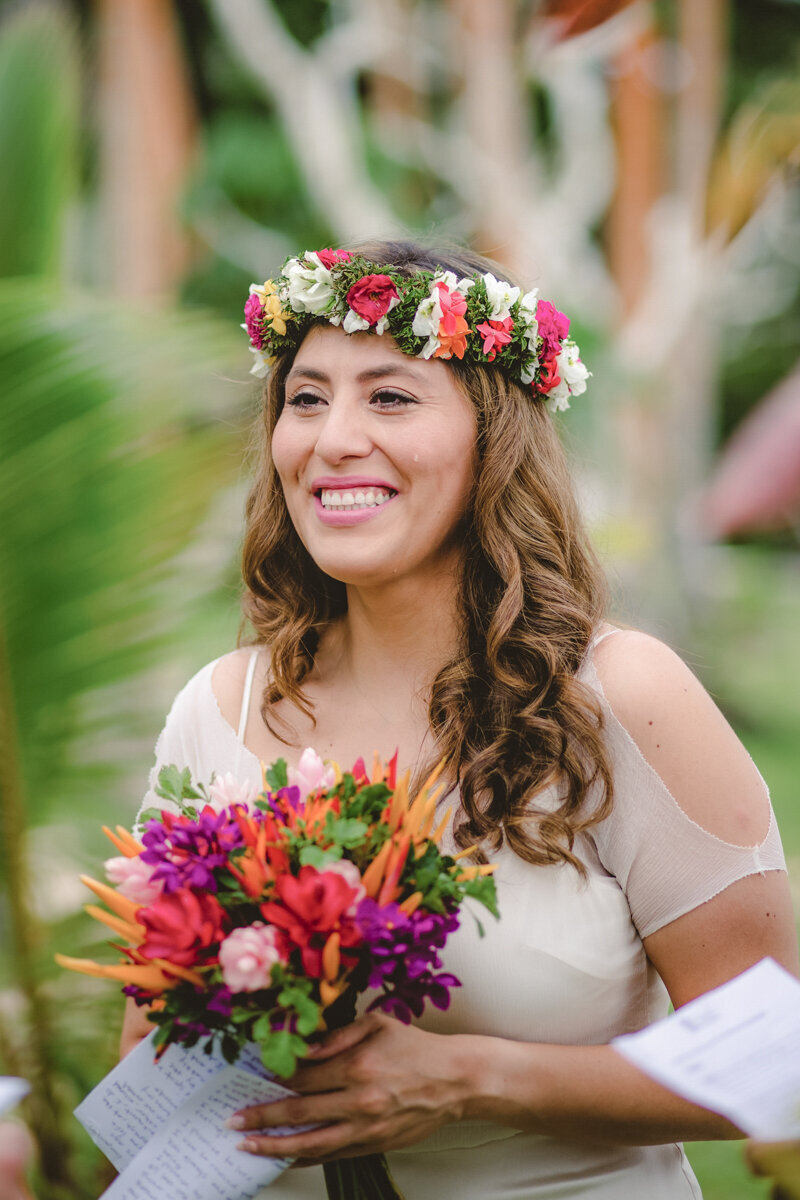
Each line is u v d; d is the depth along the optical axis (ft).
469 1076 5.11
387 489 5.85
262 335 6.39
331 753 6.23
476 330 5.92
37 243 10.61
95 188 34.58
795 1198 4.26
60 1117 8.52
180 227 35.58
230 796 5.12
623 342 33.86
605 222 39.04
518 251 30.48
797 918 15.52
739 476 36.09
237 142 35.42
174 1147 4.95
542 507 6.18
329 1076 4.92
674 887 5.49
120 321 8.54
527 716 5.64
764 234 43.91
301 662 6.48
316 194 31.63
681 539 34.83
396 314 5.74
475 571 6.14
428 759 5.94
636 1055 4.34
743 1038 4.43
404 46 32.65
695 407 35.09
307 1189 5.84
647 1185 5.85
